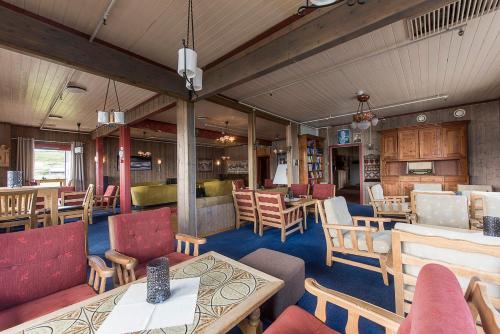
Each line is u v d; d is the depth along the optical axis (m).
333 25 2.12
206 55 3.00
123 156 5.86
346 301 1.07
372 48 2.91
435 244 1.25
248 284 1.29
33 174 7.00
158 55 2.98
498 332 0.59
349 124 7.53
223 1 2.06
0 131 6.42
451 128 5.47
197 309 1.07
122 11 2.17
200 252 3.30
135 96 4.44
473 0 2.05
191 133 3.78
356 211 6.15
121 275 1.69
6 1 2.01
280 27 2.44
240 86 4.16
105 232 4.49
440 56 3.15
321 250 3.32
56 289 1.49
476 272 1.17
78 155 7.94
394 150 6.18
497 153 5.23
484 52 3.04
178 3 2.08
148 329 0.94
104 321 0.99
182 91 3.55
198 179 12.10
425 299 0.58
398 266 1.42
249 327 1.29
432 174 5.84
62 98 4.49
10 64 3.10
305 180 7.09
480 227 2.84
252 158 5.32
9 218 2.44
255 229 4.28
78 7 2.10
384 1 1.82
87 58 2.56
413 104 5.51
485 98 5.11
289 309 1.26
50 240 1.51
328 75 3.72
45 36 2.26
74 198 5.03
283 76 3.74
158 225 2.12
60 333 0.92
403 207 4.50
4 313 1.26
